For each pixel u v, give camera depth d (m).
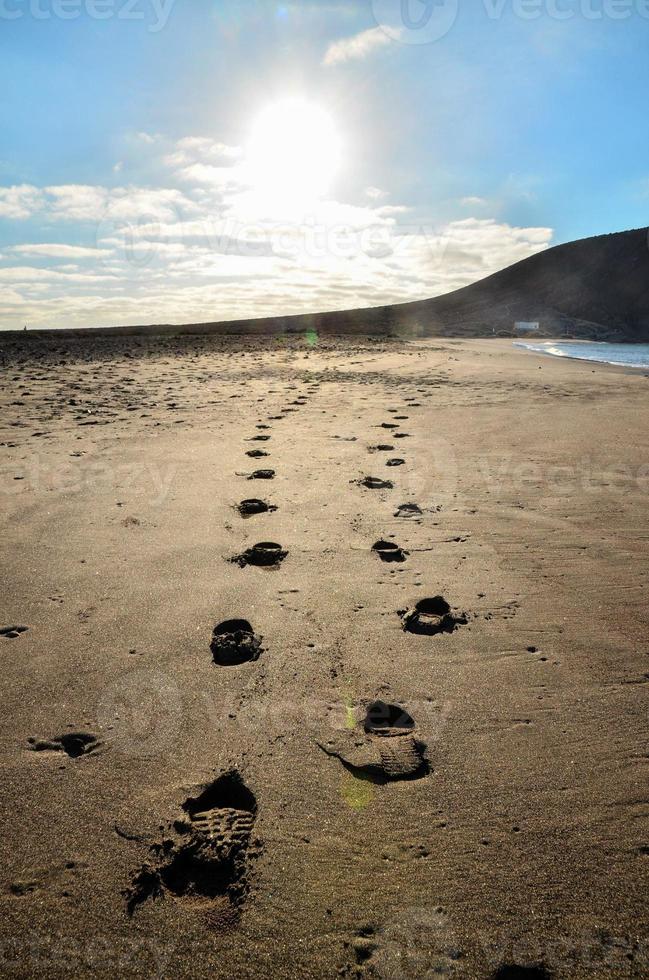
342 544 3.48
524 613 2.75
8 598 2.82
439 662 2.39
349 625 2.65
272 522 3.79
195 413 7.34
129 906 1.46
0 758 1.88
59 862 1.56
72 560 3.22
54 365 12.16
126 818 1.68
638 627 2.63
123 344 17.95
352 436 6.12
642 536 3.57
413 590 2.96
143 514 3.89
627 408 7.57
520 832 1.65
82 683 2.24
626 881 1.51
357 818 1.69
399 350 17.47
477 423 6.76
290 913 1.44
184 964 1.33
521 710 2.12
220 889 1.50
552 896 1.48
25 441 5.79
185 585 2.97
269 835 1.64
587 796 1.76
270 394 8.89
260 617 2.70
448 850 1.60
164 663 2.36
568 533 3.63
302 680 2.27
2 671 2.29
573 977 1.31
